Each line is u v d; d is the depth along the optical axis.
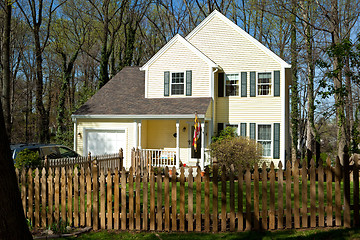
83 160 12.20
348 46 9.95
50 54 37.12
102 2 32.78
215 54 19.98
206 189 6.34
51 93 37.56
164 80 20.17
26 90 34.91
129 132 19.09
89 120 19.73
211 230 6.38
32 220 7.02
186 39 20.52
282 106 18.58
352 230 6.12
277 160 18.45
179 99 19.50
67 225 6.79
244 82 19.27
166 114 17.81
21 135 34.56
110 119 19.41
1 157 4.35
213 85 19.28
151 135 20.58
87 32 35.34
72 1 31.80
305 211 6.34
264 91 19.02
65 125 27.11
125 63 30.55
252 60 19.22
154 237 6.11
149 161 16.62
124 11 32.69
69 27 33.44
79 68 42.66
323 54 17.56
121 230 6.54
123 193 6.56
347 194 6.39
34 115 32.97
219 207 8.59
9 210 4.37
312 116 25.69
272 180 6.32
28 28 29.33
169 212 6.53
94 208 6.66
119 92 21.55
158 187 6.45
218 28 19.98
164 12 37.44
